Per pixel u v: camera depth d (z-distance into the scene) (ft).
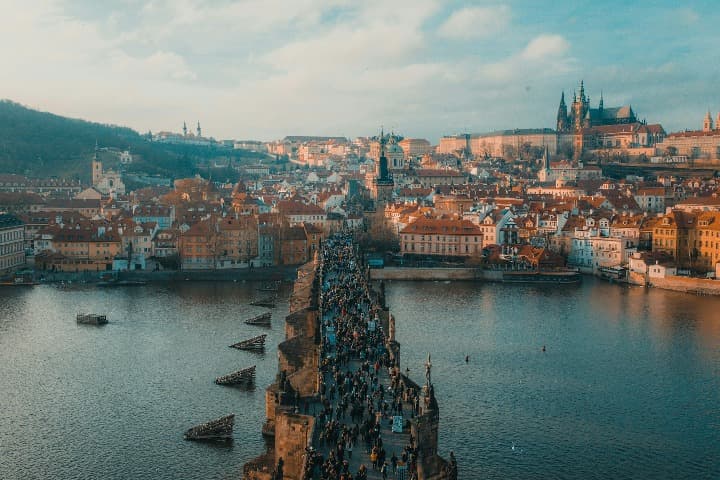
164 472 402.72
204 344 655.76
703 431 470.80
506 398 525.34
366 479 261.03
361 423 324.39
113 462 414.41
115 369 579.48
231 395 518.37
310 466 263.08
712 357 631.56
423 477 283.38
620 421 485.15
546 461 424.05
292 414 321.52
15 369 580.30
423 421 291.17
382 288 630.74
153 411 488.44
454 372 583.58
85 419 475.72
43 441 442.50
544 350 650.43
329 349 430.61
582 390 543.39
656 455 435.53
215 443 437.99
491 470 411.54
